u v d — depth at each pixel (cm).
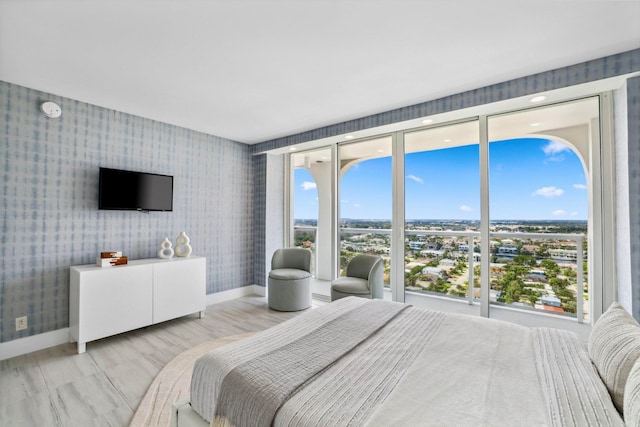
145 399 198
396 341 158
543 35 192
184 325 338
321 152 467
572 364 131
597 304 258
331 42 199
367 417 97
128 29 183
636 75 213
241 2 160
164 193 361
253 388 114
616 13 169
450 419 95
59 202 289
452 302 330
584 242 267
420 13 170
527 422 94
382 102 306
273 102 304
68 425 175
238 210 464
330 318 191
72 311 283
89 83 260
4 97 258
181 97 290
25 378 225
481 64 229
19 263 266
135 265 303
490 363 134
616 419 94
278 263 430
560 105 268
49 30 184
